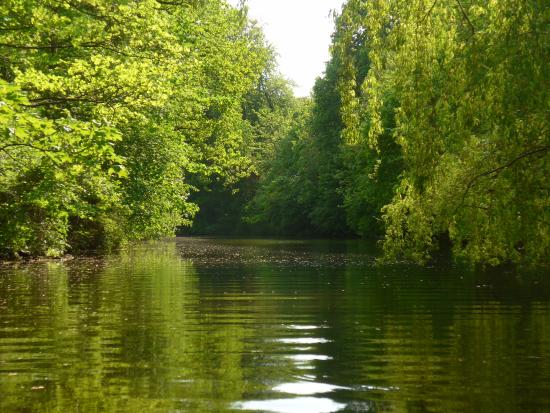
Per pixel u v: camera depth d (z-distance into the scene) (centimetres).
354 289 1683
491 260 1510
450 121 1162
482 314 1230
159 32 1981
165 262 2780
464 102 1125
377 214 5041
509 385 703
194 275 2116
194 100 3164
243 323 1130
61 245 2914
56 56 1822
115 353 868
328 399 652
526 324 1109
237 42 3475
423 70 1162
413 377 740
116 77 1686
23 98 1185
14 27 1653
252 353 871
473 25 1174
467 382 716
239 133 3991
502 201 1235
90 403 634
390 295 1545
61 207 2530
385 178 3681
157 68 1942
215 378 735
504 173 1191
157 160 2931
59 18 1652
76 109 1831
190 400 647
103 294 1546
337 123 5916
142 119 2167
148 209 3194
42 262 2634
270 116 7662
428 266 2452
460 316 1206
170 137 3105
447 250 3403
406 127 1251
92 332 1029
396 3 1215
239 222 7962
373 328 1078
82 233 3244
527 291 1588
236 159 4050
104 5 1836
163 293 1580
